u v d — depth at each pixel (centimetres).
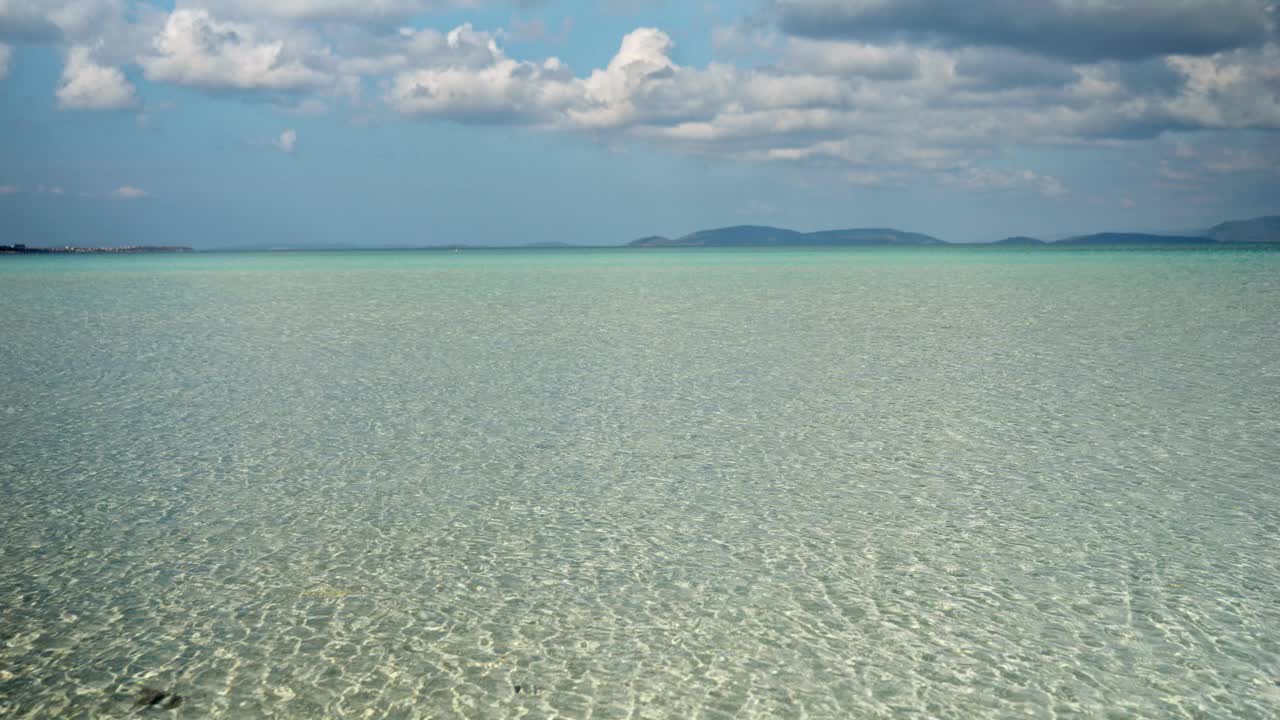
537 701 578
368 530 884
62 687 596
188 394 1566
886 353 1986
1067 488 1000
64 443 1225
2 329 2603
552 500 975
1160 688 588
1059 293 3712
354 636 667
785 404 1454
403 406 1458
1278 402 1415
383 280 5559
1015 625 676
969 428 1281
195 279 5834
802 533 870
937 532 870
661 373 1752
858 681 600
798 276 5759
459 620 691
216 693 588
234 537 866
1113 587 740
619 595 734
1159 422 1297
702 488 1016
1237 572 766
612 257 13188
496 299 3716
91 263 10356
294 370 1814
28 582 762
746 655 636
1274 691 582
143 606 717
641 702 577
